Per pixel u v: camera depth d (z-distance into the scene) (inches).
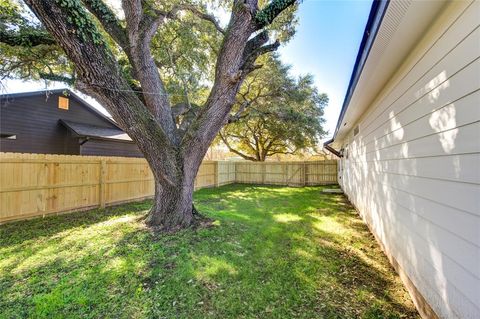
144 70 160.4
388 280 106.6
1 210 176.2
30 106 381.4
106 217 202.1
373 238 161.8
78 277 101.0
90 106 469.4
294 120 501.4
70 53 113.8
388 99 128.1
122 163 268.8
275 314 81.7
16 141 365.1
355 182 255.9
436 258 76.3
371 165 173.3
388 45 87.5
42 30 166.6
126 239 142.0
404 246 103.9
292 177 522.3
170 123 171.2
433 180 79.0
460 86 64.2
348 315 82.0
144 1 161.6
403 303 90.7
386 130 133.0
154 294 91.0
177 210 162.9
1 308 81.0
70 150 422.0
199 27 218.8
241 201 300.2
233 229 168.2
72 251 126.7
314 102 562.9
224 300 88.7
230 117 186.7
